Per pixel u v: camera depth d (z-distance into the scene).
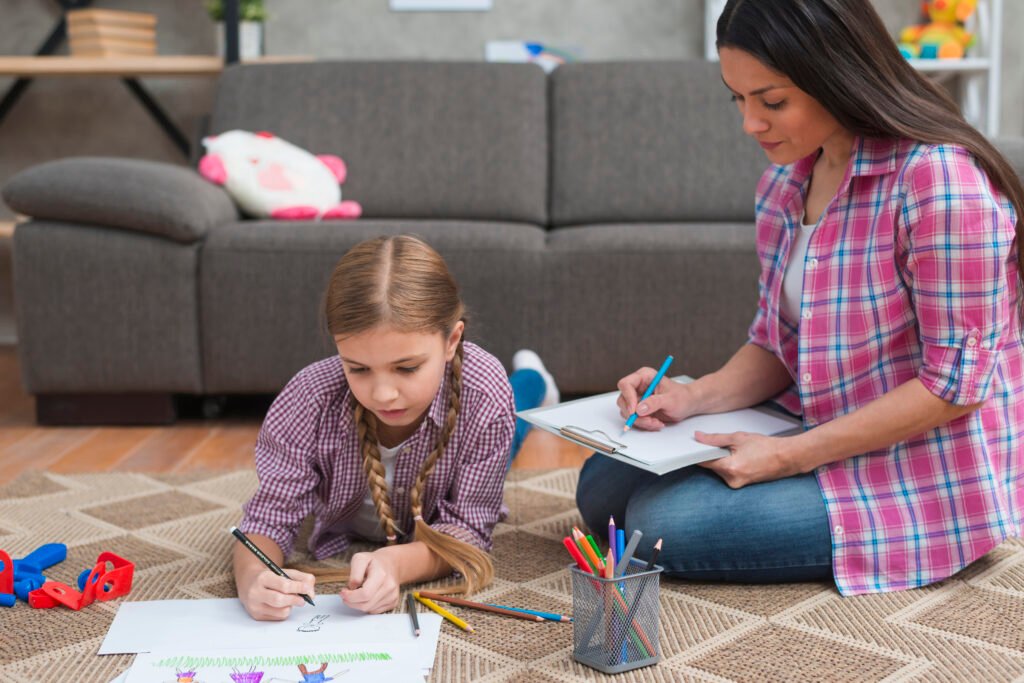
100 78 3.66
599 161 2.93
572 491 1.87
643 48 3.59
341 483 1.44
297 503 1.41
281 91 3.00
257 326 2.42
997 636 1.19
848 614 1.27
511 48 3.60
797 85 1.25
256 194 2.69
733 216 2.88
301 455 1.39
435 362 1.25
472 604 1.29
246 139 2.77
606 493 1.51
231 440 2.35
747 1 1.26
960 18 3.32
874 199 1.32
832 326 1.36
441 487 1.46
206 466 2.11
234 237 2.41
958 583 1.36
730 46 1.27
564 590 1.37
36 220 2.45
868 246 1.33
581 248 2.42
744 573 1.36
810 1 1.23
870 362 1.36
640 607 1.12
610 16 3.59
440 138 2.95
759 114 1.30
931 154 1.27
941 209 1.25
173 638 1.19
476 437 1.42
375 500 1.38
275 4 3.59
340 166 2.89
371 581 1.23
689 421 1.48
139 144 3.71
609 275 2.42
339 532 1.56
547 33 3.60
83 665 1.14
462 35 3.61
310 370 1.42
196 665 1.10
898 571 1.34
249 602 1.23
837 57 1.23
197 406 2.70
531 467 2.08
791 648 1.17
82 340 2.43
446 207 2.92
